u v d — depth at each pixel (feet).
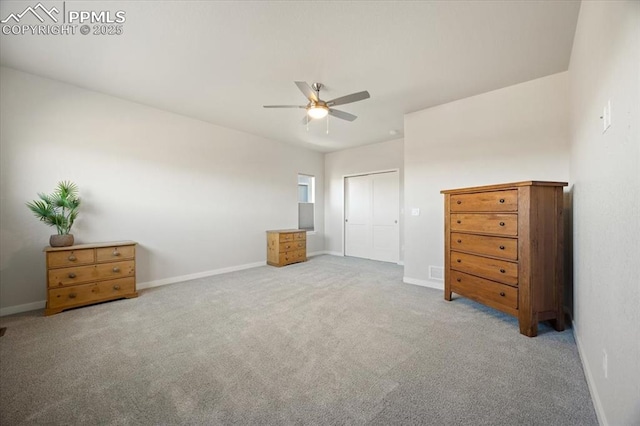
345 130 16.35
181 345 7.02
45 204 9.83
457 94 11.05
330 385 5.40
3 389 5.26
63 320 8.64
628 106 3.28
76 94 10.56
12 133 9.31
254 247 17.26
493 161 10.63
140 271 12.30
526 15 6.55
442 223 12.07
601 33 4.47
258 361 6.28
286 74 9.52
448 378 5.61
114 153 11.54
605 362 4.23
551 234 7.78
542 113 9.57
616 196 3.77
